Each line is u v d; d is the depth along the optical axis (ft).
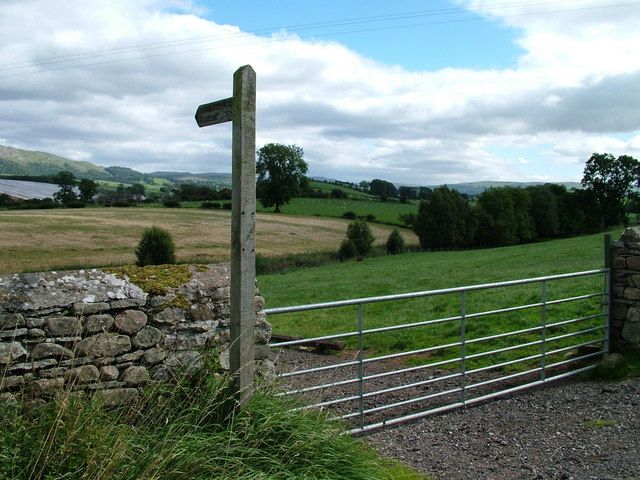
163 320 14.76
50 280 13.75
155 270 15.57
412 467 16.84
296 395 17.49
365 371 30.14
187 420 13.02
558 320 35.14
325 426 14.53
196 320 15.33
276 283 94.22
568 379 25.45
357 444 15.53
